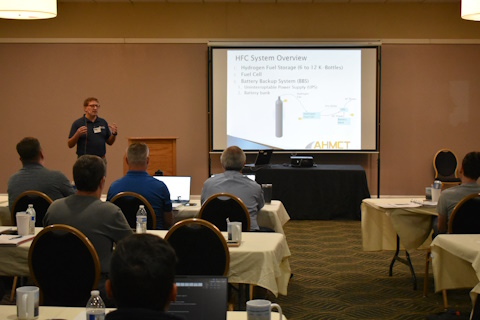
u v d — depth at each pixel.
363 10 9.36
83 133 6.71
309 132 9.33
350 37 9.39
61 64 9.44
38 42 9.41
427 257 4.58
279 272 3.24
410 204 4.80
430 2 9.31
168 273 1.32
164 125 9.52
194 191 9.58
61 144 9.52
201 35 9.43
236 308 4.04
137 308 1.28
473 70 9.37
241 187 4.43
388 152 9.48
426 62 9.38
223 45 9.26
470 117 9.41
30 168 4.46
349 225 7.78
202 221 3.05
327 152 9.31
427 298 4.54
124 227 3.06
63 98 9.47
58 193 4.49
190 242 3.06
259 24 9.40
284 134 9.34
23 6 4.70
